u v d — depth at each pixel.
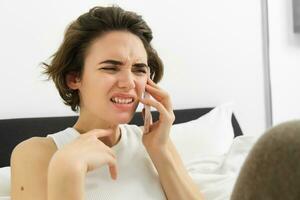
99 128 0.96
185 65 1.78
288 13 2.04
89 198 0.90
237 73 1.92
